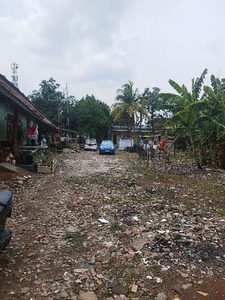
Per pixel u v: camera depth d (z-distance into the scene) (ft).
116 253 11.63
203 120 42.96
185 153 67.05
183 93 47.03
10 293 8.70
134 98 97.09
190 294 8.98
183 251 12.10
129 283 9.50
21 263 10.59
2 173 26.43
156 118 93.09
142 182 29.50
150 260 11.14
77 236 13.23
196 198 23.13
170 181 31.37
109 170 39.04
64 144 85.30
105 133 123.03
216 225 15.88
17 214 16.42
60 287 9.10
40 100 112.78
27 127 48.96
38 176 29.99
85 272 10.05
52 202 19.39
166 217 16.89
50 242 12.58
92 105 112.16
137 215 17.03
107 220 15.89
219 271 10.56
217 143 42.27
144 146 63.05
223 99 41.65
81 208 18.12
